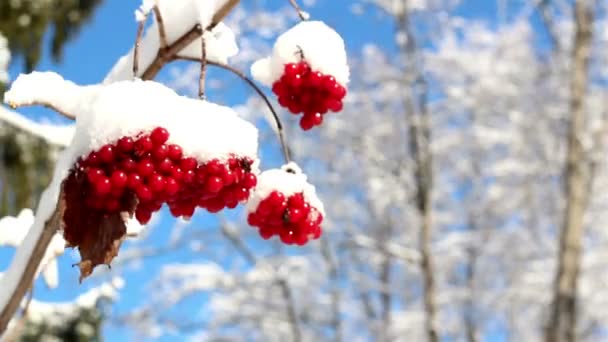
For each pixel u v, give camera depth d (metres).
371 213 14.00
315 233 1.98
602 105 11.75
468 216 13.87
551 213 12.76
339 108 2.04
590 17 10.85
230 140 1.54
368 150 12.46
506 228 13.40
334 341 13.75
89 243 1.46
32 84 1.67
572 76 10.45
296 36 2.02
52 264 2.79
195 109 1.53
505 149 13.89
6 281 1.98
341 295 13.66
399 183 12.37
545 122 12.00
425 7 12.87
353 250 13.70
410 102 12.30
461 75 12.94
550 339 9.21
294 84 1.98
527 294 12.32
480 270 13.70
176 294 12.92
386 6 12.55
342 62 2.04
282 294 13.55
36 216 1.94
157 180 1.43
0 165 5.52
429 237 11.56
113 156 1.44
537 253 12.98
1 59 4.58
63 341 5.84
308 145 13.37
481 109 12.70
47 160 5.64
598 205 12.15
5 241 2.42
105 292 4.98
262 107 12.41
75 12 6.17
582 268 12.08
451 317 13.87
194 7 1.87
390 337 13.27
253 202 1.93
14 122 4.71
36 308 5.76
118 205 1.46
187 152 1.48
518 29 13.17
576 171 9.87
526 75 12.47
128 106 1.47
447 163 13.94
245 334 13.90
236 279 13.15
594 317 12.88
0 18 5.52
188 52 1.99
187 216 1.64
